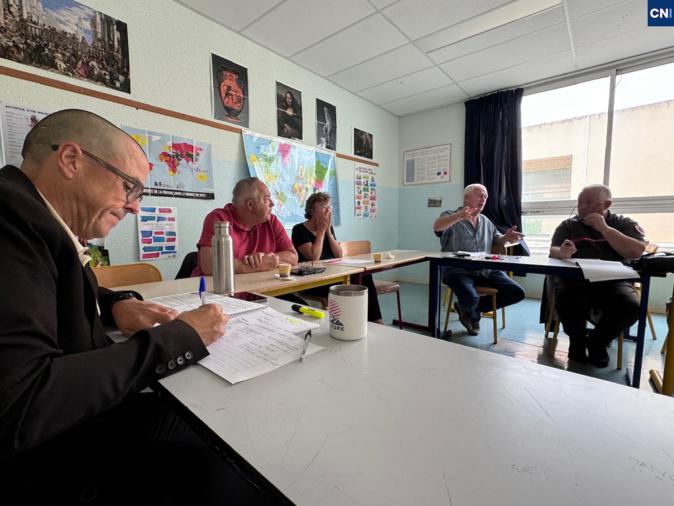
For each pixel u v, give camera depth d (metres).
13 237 0.41
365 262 2.04
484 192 2.70
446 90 3.83
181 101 2.38
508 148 3.77
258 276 1.52
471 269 2.30
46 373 0.38
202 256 1.60
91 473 0.56
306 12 2.44
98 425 0.61
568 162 3.61
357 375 0.51
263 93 2.94
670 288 3.05
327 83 3.59
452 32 2.70
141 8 2.15
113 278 1.46
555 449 0.33
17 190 0.46
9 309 0.37
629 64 3.14
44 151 0.57
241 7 2.38
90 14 1.93
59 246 0.48
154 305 0.75
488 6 2.40
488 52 3.00
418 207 4.62
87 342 0.53
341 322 0.66
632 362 2.01
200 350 0.55
